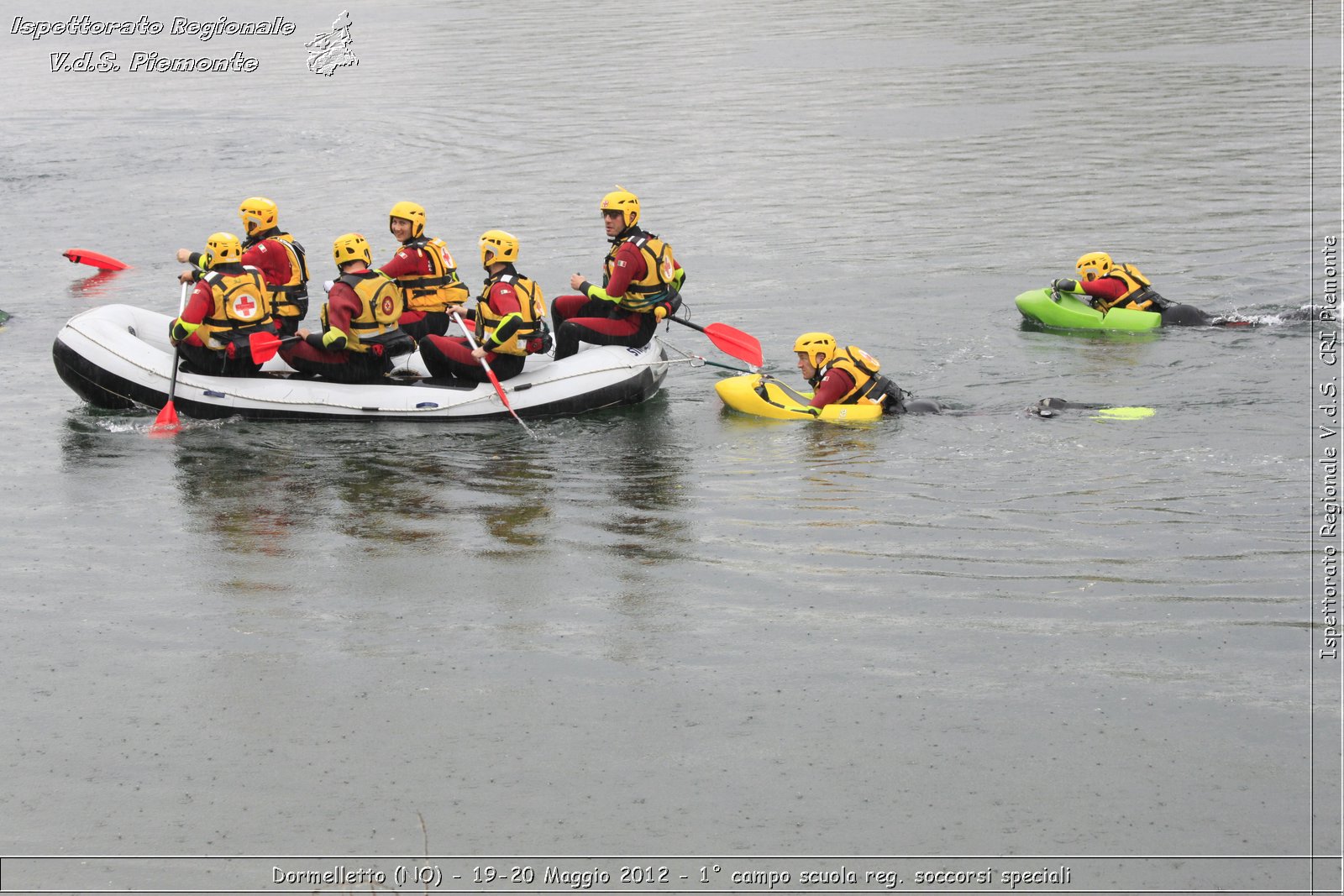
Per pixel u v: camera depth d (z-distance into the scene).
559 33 59.34
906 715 9.13
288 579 11.44
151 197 30.78
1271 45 48.19
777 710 9.23
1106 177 29.64
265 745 8.95
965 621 10.38
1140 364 17.36
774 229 26.25
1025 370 17.36
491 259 15.92
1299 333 18.38
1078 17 58.75
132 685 9.73
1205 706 9.11
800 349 15.97
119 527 12.66
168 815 8.25
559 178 31.50
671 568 11.51
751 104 40.53
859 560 11.54
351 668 9.90
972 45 52.16
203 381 15.99
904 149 33.47
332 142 36.75
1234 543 11.62
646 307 16.73
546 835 7.98
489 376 15.75
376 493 13.54
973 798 8.23
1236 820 7.97
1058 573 11.16
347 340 15.70
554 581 11.29
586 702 9.38
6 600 11.08
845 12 63.59
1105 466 13.68
